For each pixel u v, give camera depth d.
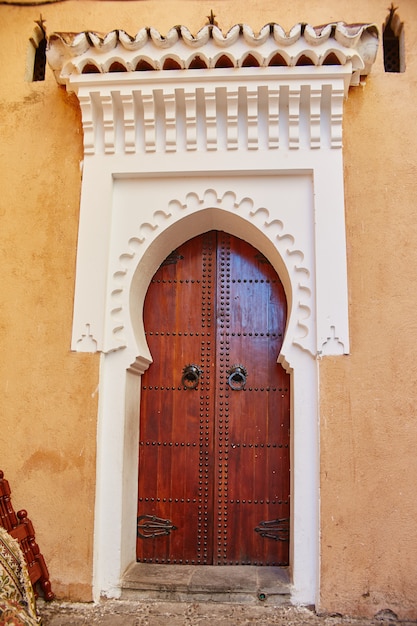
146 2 4.42
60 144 4.32
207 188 4.23
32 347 4.10
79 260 4.14
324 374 3.88
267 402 4.38
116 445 4.02
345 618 3.68
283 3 4.33
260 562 4.21
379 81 4.20
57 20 4.48
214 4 4.37
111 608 3.79
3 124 4.39
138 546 4.31
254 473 4.31
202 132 4.21
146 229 4.24
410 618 3.66
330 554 3.75
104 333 4.07
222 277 4.54
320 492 3.79
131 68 4.03
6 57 4.49
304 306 4.03
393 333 3.92
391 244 4.02
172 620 3.65
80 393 4.02
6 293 4.18
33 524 3.93
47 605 3.80
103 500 3.98
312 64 3.99
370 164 4.11
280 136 4.16
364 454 3.81
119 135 4.27
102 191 4.20
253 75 3.99
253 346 4.45
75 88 4.16
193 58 3.99
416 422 3.83
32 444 4.00
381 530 3.75
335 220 4.04
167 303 4.54
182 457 4.37
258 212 4.18
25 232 4.24
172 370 4.46
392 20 4.36
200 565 4.23
